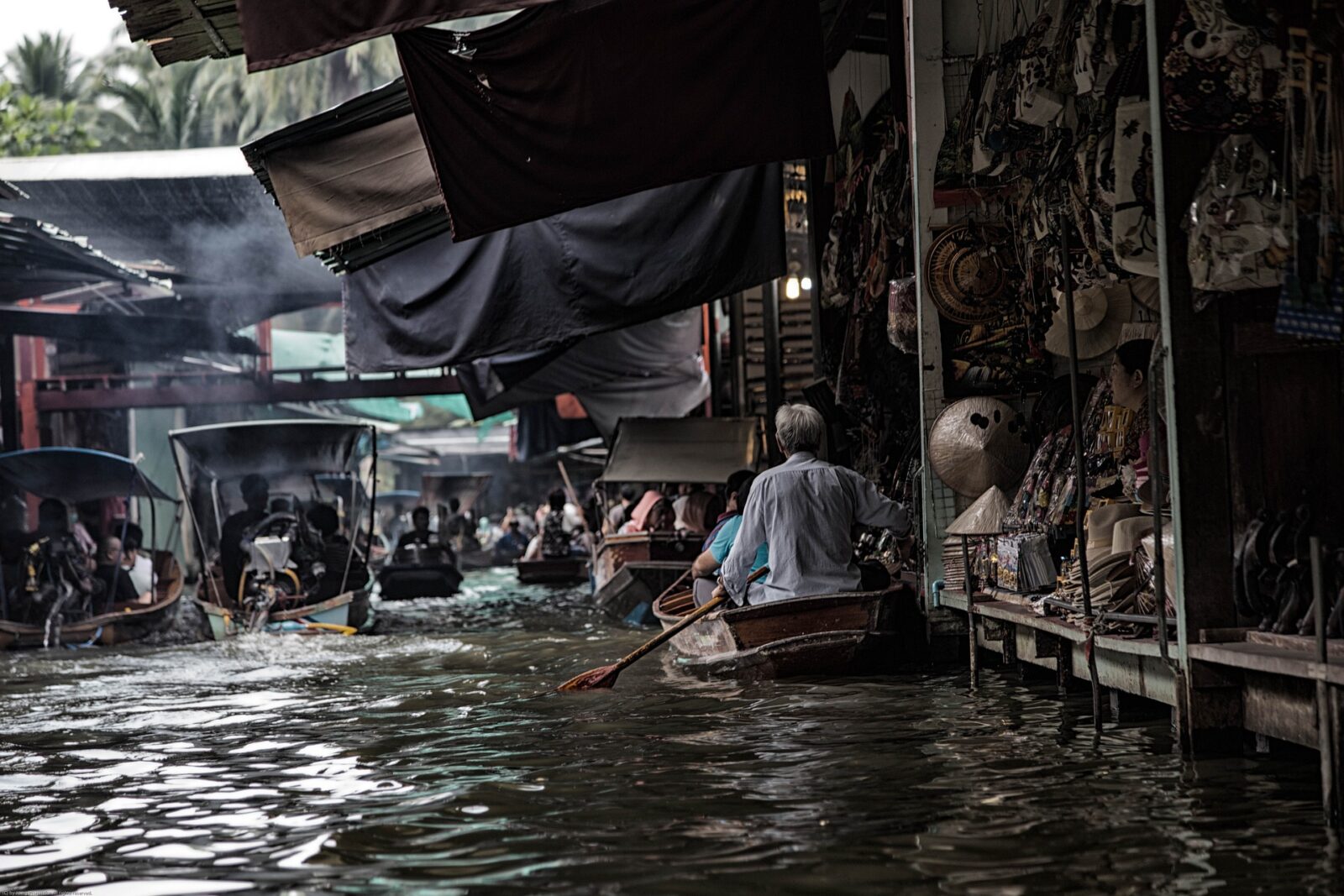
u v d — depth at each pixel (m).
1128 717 5.74
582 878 3.64
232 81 43.69
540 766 5.28
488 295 11.20
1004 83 7.08
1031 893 3.36
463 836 4.18
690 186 10.75
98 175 16.58
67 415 25.80
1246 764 4.57
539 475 52.41
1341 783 3.83
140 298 21.52
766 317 15.23
